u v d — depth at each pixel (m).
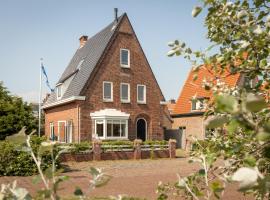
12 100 23.47
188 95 33.97
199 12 2.37
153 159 21.23
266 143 1.53
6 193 1.41
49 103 30.11
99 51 26.77
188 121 32.75
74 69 30.34
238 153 2.47
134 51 27.25
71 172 14.83
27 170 13.68
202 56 2.77
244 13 2.47
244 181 1.12
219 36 2.74
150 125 27.39
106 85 25.88
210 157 2.19
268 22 2.41
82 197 1.55
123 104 26.36
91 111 25.14
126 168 16.53
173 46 2.77
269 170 2.15
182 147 30.88
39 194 1.42
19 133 1.58
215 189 1.57
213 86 2.94
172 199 5.47
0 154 13.47
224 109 1.11
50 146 1.56
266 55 2.57
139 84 27.22
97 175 1.58
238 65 2.79
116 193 9.75
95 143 19.97
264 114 2.02
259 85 2.66
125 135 25.98
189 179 2.39
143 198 9.11
